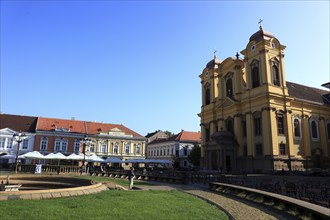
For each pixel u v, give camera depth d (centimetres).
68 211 887
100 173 4159
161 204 1159
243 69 5325
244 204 1428
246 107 4872
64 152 7081
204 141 5916
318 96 5862
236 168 4697
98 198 1177
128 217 860
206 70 6219
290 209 1222
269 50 4672
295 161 4428
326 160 4975
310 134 4944
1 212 833
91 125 7888
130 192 1518
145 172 3897
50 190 1184
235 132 5000
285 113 4531
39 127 7062
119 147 7738
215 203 1388
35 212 849
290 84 5772
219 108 5512
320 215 934
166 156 9250
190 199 1440
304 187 1800
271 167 4178
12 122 7081
